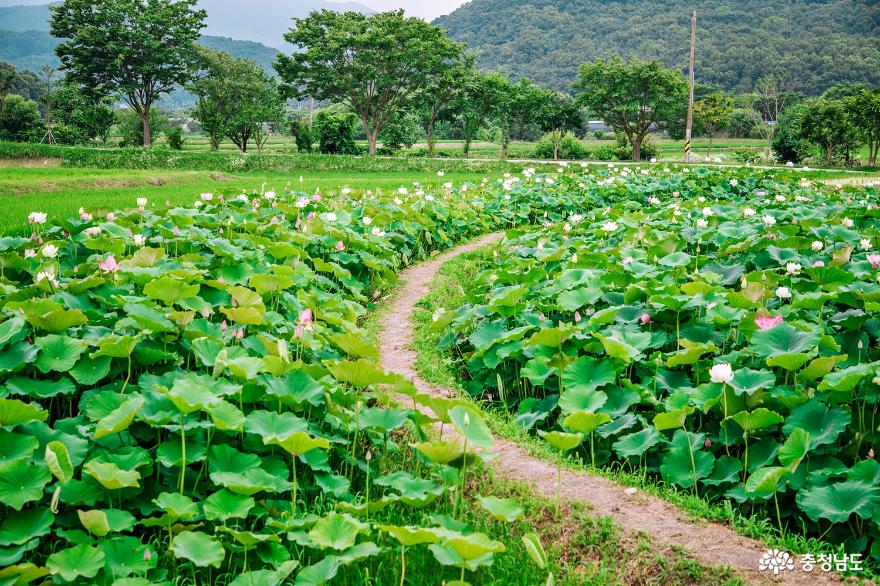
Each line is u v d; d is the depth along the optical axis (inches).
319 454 193.2
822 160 1993.1
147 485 179.5
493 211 677.9
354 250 415.8
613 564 167.9
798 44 4918.8
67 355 201.2
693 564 163.0
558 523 182.5
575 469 211.5
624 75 2081.7
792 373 236.4
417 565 167.6
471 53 2143.2
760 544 171.6
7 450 165.3
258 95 2097.7
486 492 197.0
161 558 164.6
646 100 2095.2
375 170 1571.1
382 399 217.3
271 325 272.4
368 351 226.2
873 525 175.5
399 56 1699.1
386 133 2241.6
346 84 1717.5
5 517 162.2
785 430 205.5
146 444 196.1
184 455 171.8
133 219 408.2
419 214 524.4
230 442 194.2
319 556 168.6
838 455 206.4
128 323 224.2
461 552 140.0
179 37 1900.8
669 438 227.9
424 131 3678.6
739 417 201.3
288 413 193.9
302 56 1737.2
